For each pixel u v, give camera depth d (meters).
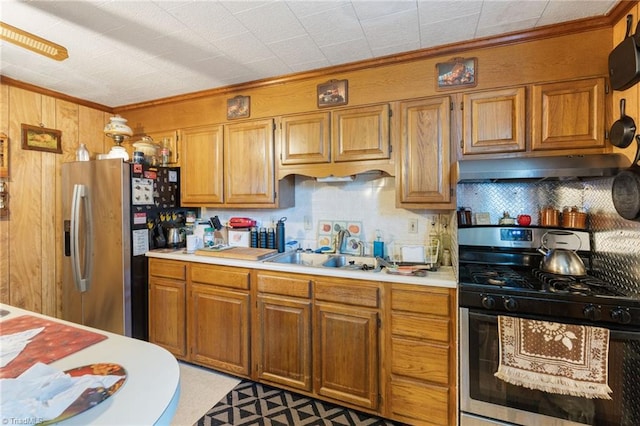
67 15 1.56
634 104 1.41
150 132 2.90
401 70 2.00
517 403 1.47
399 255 2.31
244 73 2.28
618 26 1.55
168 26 1.67
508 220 1.97
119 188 2.39
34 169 2.52
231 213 2.93
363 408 1.83
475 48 1.83
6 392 0.73
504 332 1.47
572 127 1.66
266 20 1.62
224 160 2.58
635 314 1.27
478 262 1.94
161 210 2.70
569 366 1.35
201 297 2.33
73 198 2.50
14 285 2.41
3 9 1.50
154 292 2.52
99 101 2.87
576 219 1.77
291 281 2.02
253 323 2.15
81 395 0.74
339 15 1.57
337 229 2.50
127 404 0.72
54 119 2.64
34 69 2.19
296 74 2.26
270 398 2.01
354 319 1.84
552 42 1.69
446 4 1.49
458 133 1.88
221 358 2.26
